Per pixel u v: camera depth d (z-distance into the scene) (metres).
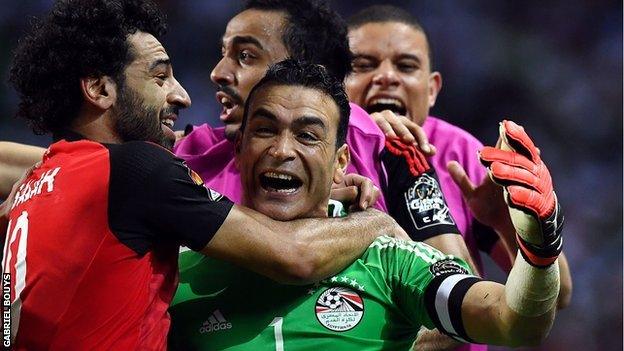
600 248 22.67
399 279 7.31
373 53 11.08
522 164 6.09
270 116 7.39
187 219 6.90
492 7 25.44
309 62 8.17
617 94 24.67
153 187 6.83
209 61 24.59
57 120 7.40
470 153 11.24
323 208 7.69
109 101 7.25
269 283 7.36
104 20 7.22
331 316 7.23
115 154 6.89
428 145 9.48
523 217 6.10
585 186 23.72
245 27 9.12
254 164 7.46
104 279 6.73
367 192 8.16
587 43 25.20
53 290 6.77
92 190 6.77
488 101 24.84
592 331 21.36
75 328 6.76
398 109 11.13
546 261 6.21
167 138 7.61
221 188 8.88
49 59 7.24
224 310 7.37
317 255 7.10
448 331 7.02
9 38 23.95
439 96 24.94
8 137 22.70
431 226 9.16
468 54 25.09
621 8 25.50
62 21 7.25
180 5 24.83
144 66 7.35
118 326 6.76
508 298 6.43
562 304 10.25
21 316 6.90
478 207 9.72
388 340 7.29
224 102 9.20
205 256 7.63
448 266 7.21
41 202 6.99
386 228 7.77
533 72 24.91
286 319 7.24
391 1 25.28
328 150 7.52
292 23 9.21
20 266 6.94
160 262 7.07
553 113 24.59
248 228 6.99
